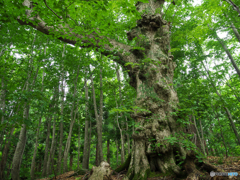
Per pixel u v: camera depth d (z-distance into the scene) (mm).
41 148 16531
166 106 5438
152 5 7406
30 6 5539
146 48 6438
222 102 7859
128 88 9469
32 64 8078
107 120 15188
